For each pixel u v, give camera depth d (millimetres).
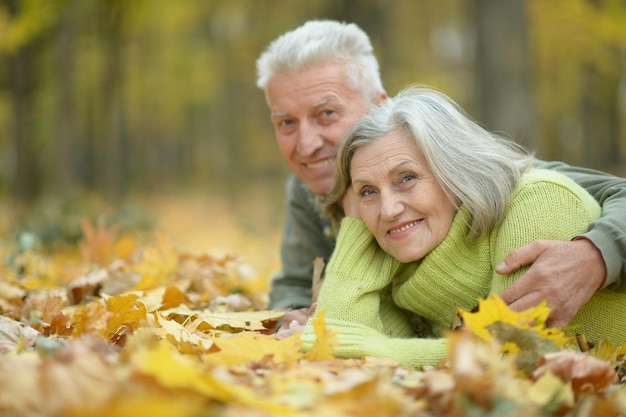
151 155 37125
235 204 23375
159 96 26484
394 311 2910
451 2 20172
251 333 2354
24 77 18344
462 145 2553
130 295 2564
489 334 1969
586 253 2301
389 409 1476
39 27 14008
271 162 34031
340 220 3053
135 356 1592
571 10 13422
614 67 16156
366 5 17609
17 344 2191
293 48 3301
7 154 26141
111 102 19641
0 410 1385
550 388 1702
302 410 1452
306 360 2125
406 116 2523
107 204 9102
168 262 3900
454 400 1590
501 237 2514
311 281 3643
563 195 2520
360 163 2580
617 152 23156
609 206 2564
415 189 2520
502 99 10648
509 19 10758
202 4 19906
